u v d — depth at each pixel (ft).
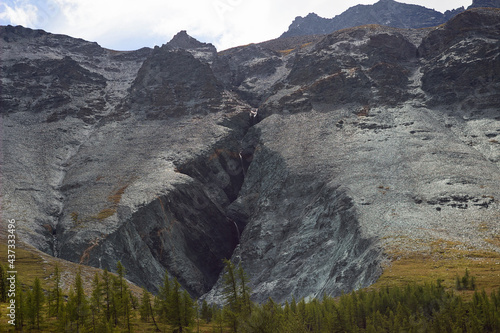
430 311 264.52
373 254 406.00
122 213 586.45
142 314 319.47
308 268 487.20
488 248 389.80
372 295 289.33
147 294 323.57
